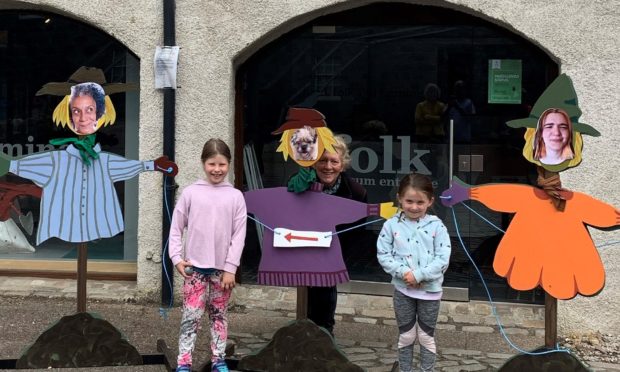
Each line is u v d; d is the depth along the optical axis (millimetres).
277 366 4344
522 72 6074
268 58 6445
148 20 6070
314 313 4895
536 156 3980
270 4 5883
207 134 6039
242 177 6457
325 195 4363
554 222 3988
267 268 4391
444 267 3969
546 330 4023
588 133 3898
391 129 6320
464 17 6094
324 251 4355
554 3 5383
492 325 5684
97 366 4527
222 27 5965
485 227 6195
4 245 6949
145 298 6176
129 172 4621
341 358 4262
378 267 6355
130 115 6723
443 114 6219
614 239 5301
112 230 4578
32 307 5988
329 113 6410
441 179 6250
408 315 4102
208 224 4164
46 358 4469
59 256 6906
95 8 6137
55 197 4523
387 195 6352
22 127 6945
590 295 3914
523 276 3994
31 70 6895
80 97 4508
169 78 5953
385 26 6258
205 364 4449
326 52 6375
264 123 6496
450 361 4891
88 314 4531
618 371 4688
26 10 6641
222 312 4309
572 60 5359
